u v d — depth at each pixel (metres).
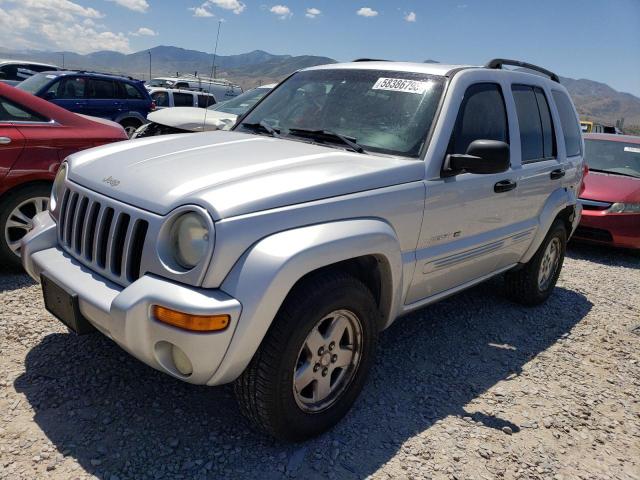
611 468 2.89
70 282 2.65
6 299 4.10
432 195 3.20
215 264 2.28
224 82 21.33
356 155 3.17
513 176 3.96
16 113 4.58
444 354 3.99
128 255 2.51
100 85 13.73
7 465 2.41
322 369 2.76
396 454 2.79
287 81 4.28
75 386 3.06
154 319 2.31
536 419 3.27
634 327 4.97
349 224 2.68
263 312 2.31
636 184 7.98
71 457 2.51
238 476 2.51
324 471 2.61
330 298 2.57
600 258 7.78
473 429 3.09
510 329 4.58
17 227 4.56
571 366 4.04
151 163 2.85
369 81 3.75
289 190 2.53
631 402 3.61
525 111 4.30
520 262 4.65
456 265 3.60
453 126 3.40
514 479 2.71
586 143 9.30
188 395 3.08
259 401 2.49
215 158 2.90
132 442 2.66
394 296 3.08
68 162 3.23
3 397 2.89
